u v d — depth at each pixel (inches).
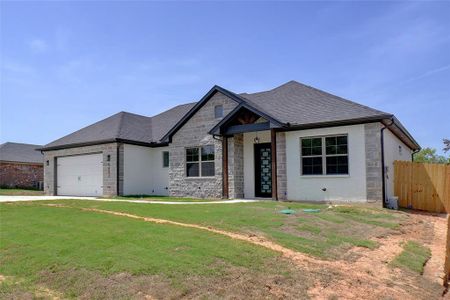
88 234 294.0
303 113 593.9
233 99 650.8
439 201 571.5
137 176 781.3
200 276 207.8
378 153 516.7
